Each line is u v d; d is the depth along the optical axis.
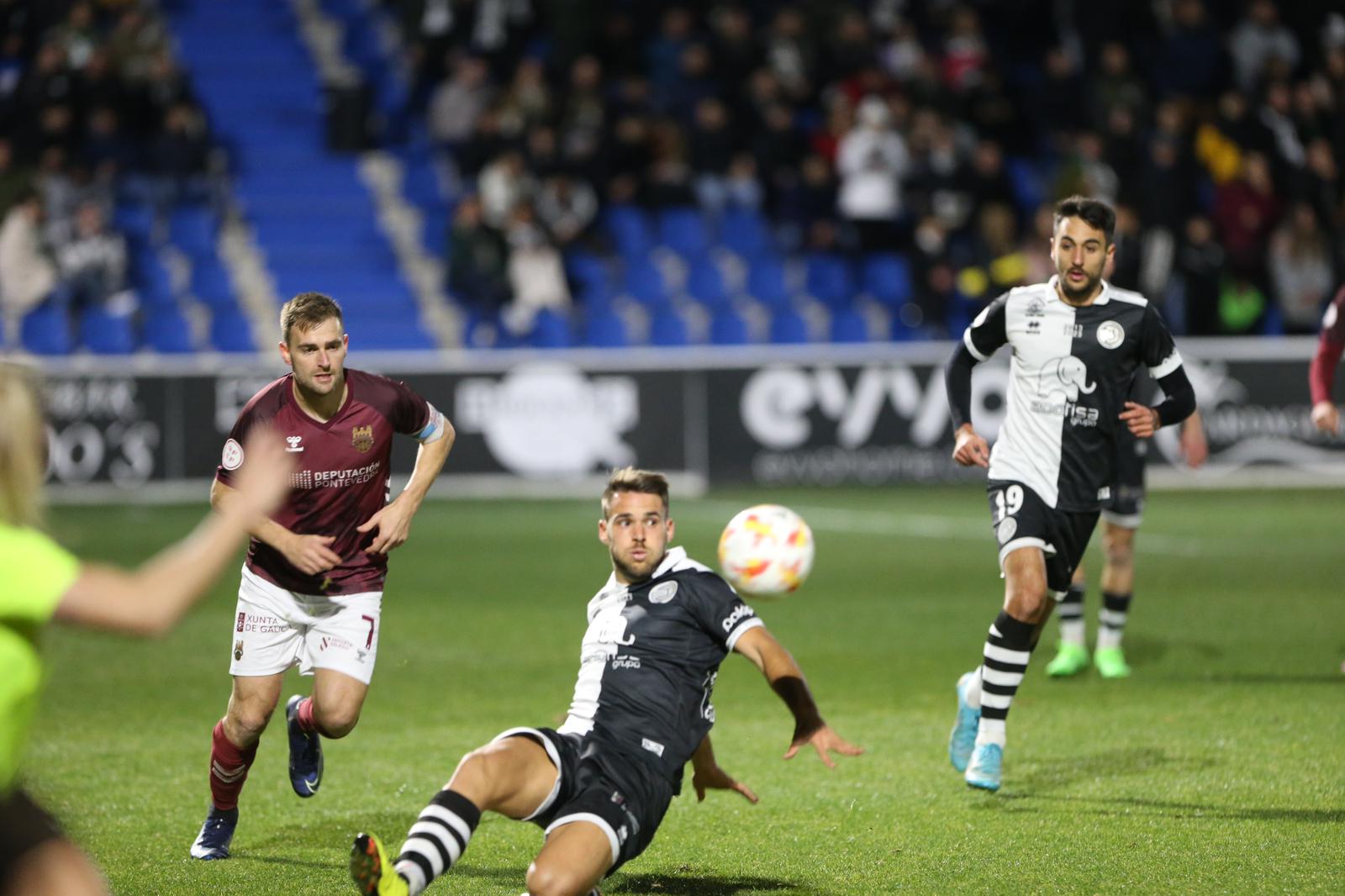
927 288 67.56
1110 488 20.19
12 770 9.73
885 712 24.95
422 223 75.56
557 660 29.80
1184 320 66.12
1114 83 72.62
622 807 13.60
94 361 57.97
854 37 76.88
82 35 70.75
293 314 16.23
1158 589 38.06
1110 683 27.12
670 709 14.58
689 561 15.24
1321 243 68.19
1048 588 20.44
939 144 70.50
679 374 61.69
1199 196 72.00
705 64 74.25
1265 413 62.59
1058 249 19.84
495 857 16.84
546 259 67.38
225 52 81.19
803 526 16.98
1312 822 17.80
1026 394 20.12
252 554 17.12
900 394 62.47
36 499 9.76
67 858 9.84
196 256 71.38
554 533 50.28
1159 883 15.47
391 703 26.00
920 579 40.09
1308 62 79.56
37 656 9.73
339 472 16.88
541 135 69.44
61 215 65.62
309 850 17.23
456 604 36.50
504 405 61.09
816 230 72.31
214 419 58.78
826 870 16.20
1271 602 35.88
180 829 18.09
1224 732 22.88
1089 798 19.09
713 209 72.88
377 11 84.25
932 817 18.39
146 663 29.84
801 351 62.09
